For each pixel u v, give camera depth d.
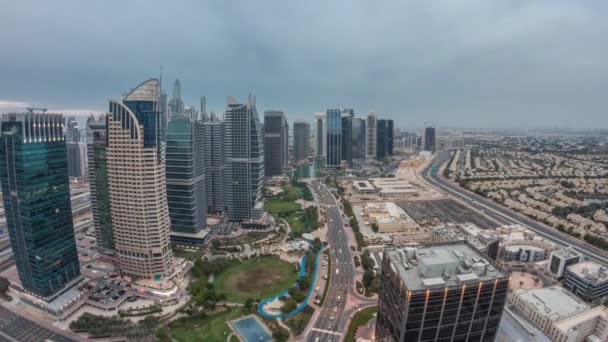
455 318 177.75
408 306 168.38
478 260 194.00
